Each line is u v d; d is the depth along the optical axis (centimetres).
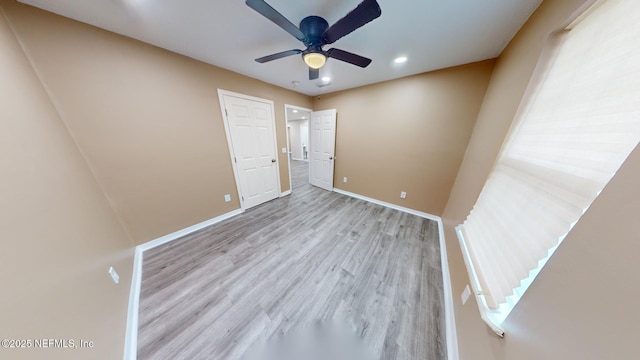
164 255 189
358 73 243
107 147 164
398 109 270
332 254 192
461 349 100
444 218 248
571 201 56
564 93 74
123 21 140
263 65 222
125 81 166
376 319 129
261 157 300
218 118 237
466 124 224
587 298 36
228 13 131
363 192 337
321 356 110
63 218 92
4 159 69
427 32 150
